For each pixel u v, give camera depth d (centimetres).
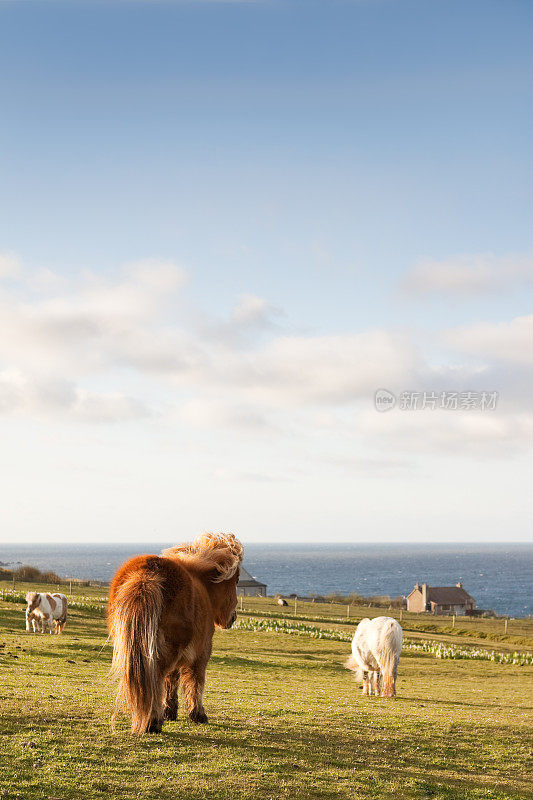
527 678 3203
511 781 1020
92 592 6281
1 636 2733
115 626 925
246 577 11206
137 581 920
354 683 2400
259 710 1366
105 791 759
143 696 911
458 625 7219
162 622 927
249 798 787
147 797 754
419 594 12500
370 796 852
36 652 2314
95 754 870
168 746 927
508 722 1508
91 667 2028
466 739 1273
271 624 4734
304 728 1178
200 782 812
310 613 6888
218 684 1984
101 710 1108
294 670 2691
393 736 1217
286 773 893
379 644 1989
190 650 968
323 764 962
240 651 3256
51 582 7112
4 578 6775
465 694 2309
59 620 3105
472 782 989
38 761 824
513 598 19975
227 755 926
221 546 1164
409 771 997
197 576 1087
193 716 1084
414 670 3183
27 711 1057
